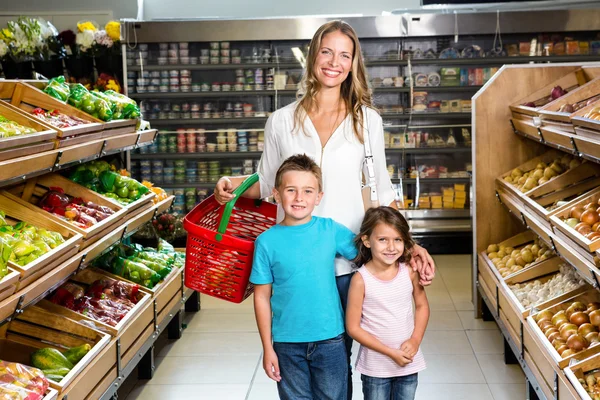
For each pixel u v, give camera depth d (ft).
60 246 10.27
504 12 24.58
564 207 11.91
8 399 8.34
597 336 10.33
